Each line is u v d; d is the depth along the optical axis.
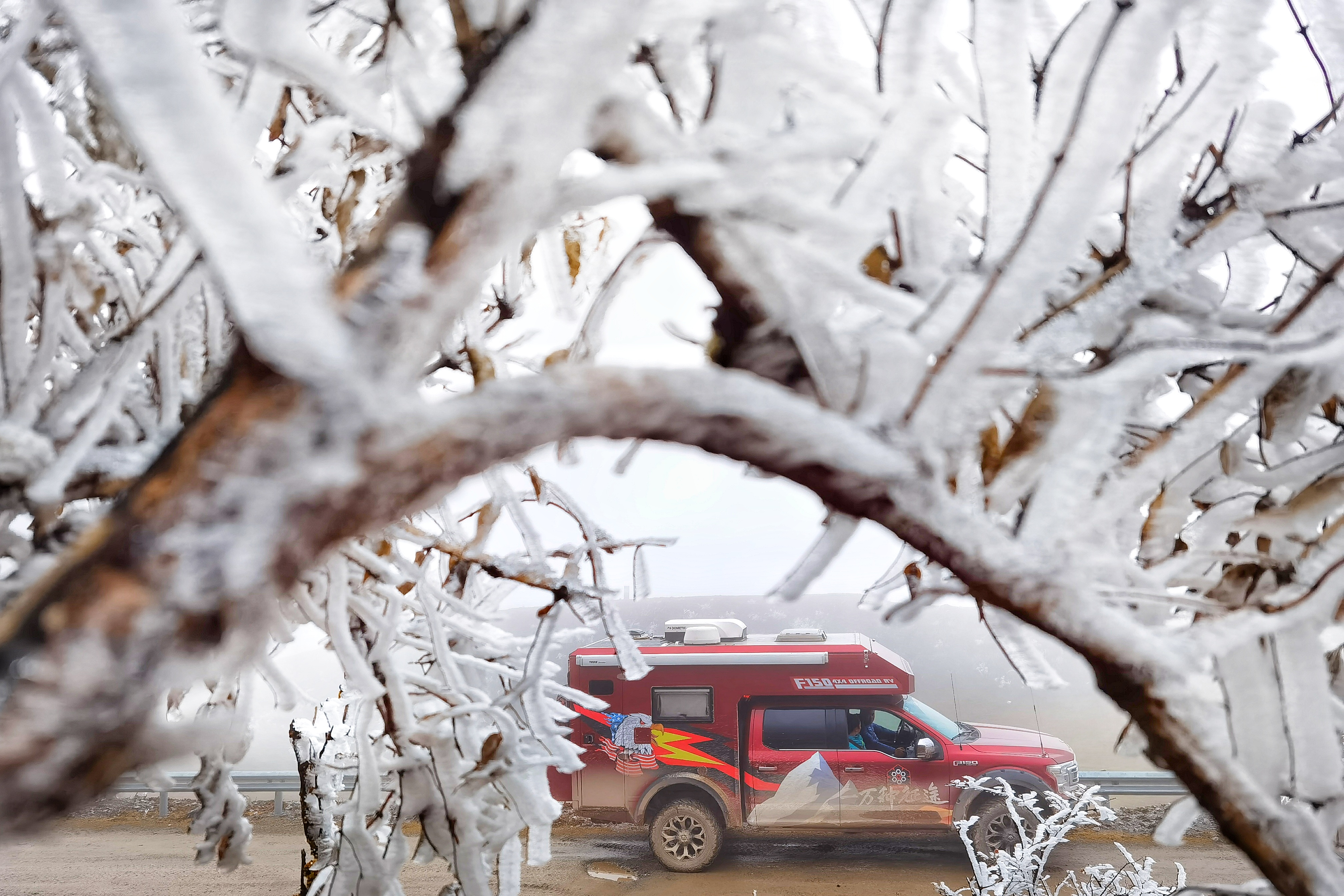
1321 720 0.91
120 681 0.44
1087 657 0.82
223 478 0.47
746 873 8.52
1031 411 0.95
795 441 0.67
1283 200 0.95
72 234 1.09
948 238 0.93
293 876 8.67
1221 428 0.96
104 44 0.45
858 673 8.65
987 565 0.77
